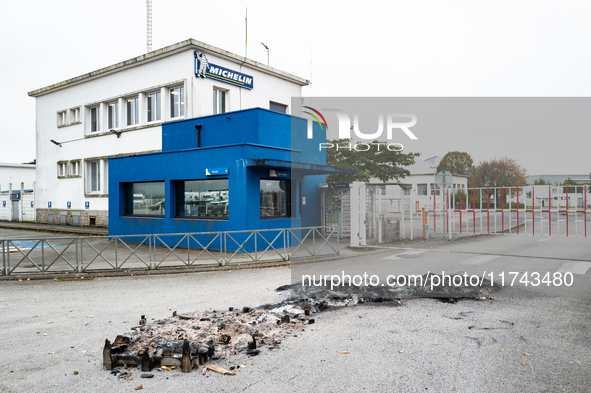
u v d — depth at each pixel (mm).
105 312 5840
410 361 3898
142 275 8891
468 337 4547
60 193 24469
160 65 18500
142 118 19500
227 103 19000
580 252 11109
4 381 3596
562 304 5863
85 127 22594
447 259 10078
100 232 19188
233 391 3348
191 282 7973
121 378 3635
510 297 6293
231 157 12125
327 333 4734
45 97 25156
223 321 5113
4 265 8875
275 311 5609
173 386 3453
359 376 3584
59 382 3564
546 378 3500
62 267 9703
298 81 22469
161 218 13875
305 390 3338
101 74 21078
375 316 5414
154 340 4348
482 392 3270
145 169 14383
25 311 5973
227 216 12445
